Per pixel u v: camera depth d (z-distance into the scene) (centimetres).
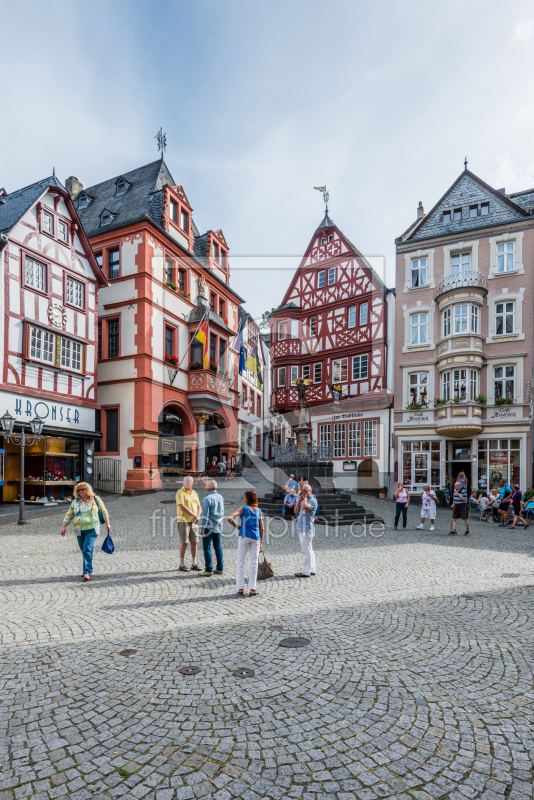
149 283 2136
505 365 2112
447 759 288
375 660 429
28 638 483
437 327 2250
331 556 905
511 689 375
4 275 1608
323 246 2522
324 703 353
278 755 292
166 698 360
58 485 1811
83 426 1917
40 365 1728
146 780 269
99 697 362
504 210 2208
